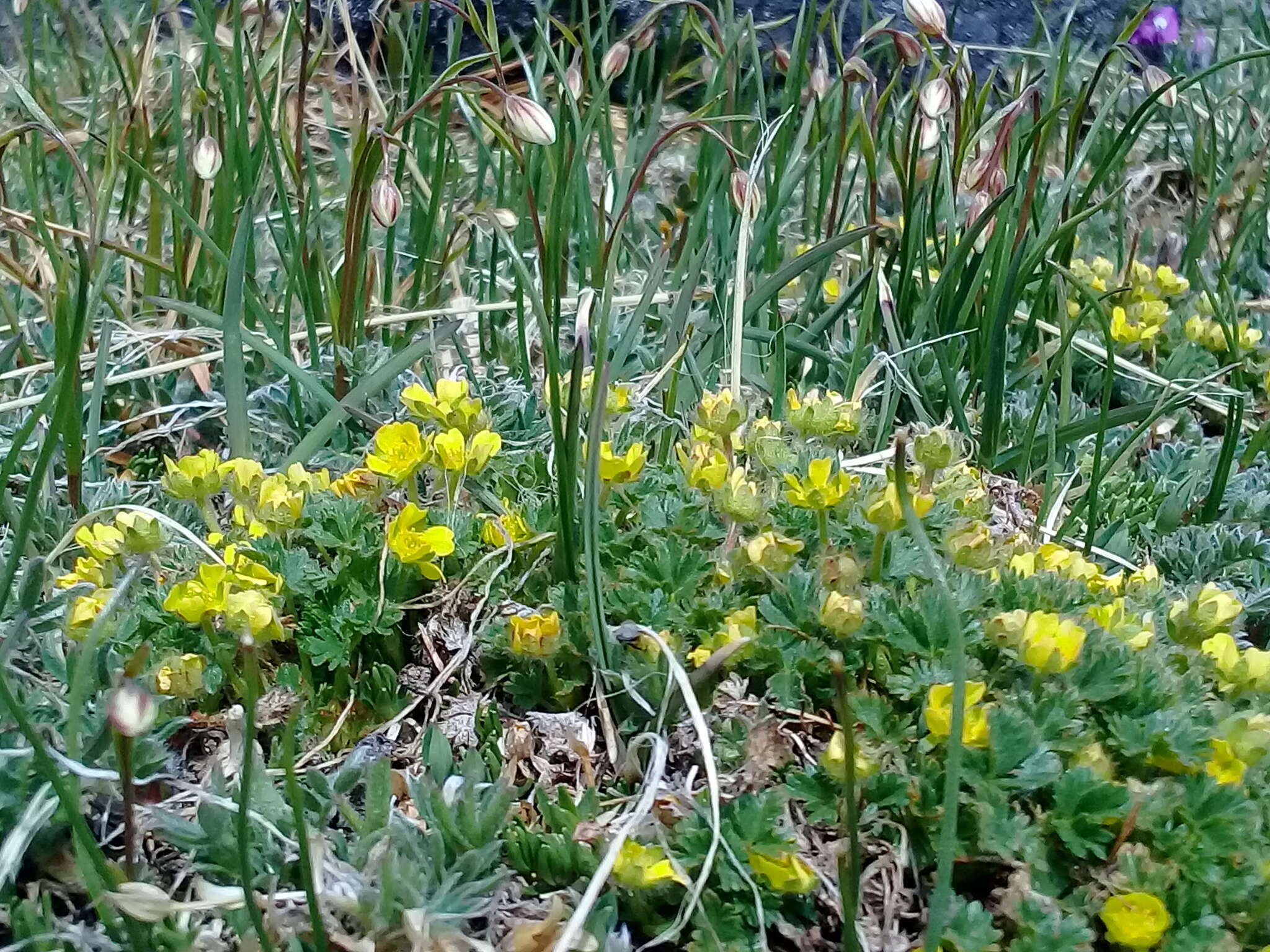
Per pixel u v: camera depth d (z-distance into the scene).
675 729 0.20
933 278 0.41
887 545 0.23
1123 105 0.67
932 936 0.15
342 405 0.30
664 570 0.22
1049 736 0.19
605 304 0.22
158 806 0.18
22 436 0.19
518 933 0.16
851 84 0.37
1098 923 0.18
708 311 0.36
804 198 0.51
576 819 0.18
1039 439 0.34
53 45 0.61
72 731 0.17
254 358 0.37
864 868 0.18
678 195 0.49
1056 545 0.26
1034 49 0.59
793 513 0.24
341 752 0.21
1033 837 0.18
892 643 0.20
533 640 0.21
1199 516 0.33
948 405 0.37
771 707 0.20
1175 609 0.22
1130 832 0.18
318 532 0.23
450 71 0.31
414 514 0.22
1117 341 0.39
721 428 0.25
